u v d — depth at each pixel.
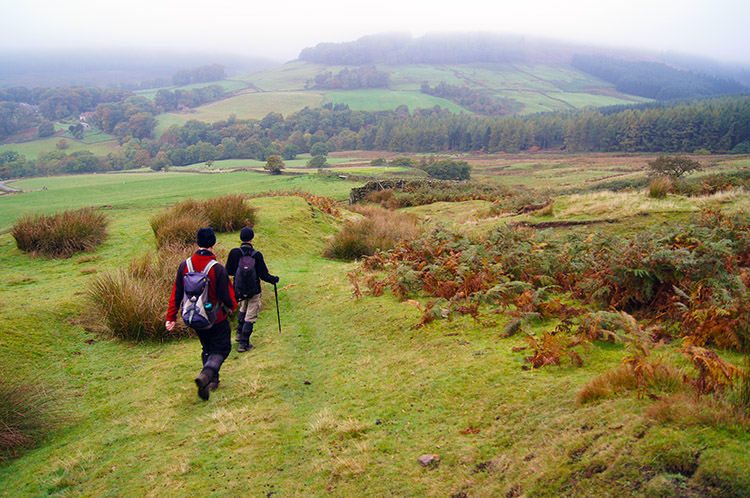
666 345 3.89
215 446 3.55
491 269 6.68
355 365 4.93
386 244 12.11
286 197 20.16
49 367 5.20
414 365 4.55
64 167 157.50
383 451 3.14
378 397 4.03
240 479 3.09
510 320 5.15
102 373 5.23
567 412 2.91
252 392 4.48
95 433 3.95
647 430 2.35
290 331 6.49
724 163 97.31
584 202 16.06
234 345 6.09
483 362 4.17
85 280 8.33
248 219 13.38
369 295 7.47
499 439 2.92
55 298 7.03
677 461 2.09
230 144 177.50
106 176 111.06
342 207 27.14
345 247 12.25
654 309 5.08
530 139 189.12
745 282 5.11
